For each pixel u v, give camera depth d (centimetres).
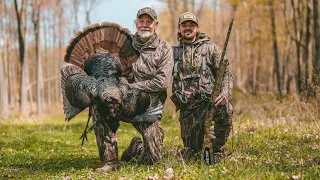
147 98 516
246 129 806
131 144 569
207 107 493
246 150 568
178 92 544
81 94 501
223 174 436
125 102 501
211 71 538
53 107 2906
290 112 866
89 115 527
